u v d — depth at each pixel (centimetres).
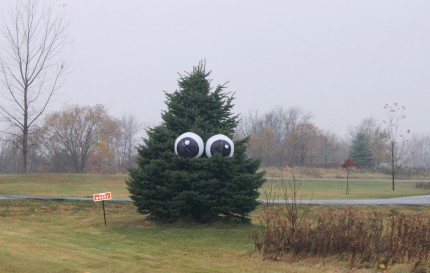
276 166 6519
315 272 975
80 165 6244
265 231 1252
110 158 6719
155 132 1672
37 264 941
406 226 1052
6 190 2869
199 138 1612
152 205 1617
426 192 3450
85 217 1862
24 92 3897
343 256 1053
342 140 9469
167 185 1608
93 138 6341
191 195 1570
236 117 1772
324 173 5503
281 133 8306
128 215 1942
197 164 1595
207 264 1045
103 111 6462
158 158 1639
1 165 6775
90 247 1230
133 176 1639
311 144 7388
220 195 1614
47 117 6028
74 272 894
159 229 1555
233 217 1695
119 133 6838
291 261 1075
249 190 1642
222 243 1329
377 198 2841
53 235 1439
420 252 986
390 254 1013
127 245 1284
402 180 5056
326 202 2402
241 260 1099
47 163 6253
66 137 6084
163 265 1017
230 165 1598
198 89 1731
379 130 7519
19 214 1892
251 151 7119
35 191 2881
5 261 948
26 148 3984
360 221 1178
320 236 1093
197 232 1496
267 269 1001
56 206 2062
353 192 3500
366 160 7338
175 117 1691
